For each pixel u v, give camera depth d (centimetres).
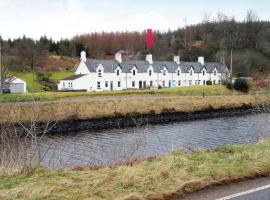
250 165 948
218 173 874
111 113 4309
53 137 3206
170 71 8475
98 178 814
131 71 7862
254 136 2930
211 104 5291
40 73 8781
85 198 699
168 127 3853
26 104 3859
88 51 14162
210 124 4097
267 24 13925
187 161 966
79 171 895
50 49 13575
